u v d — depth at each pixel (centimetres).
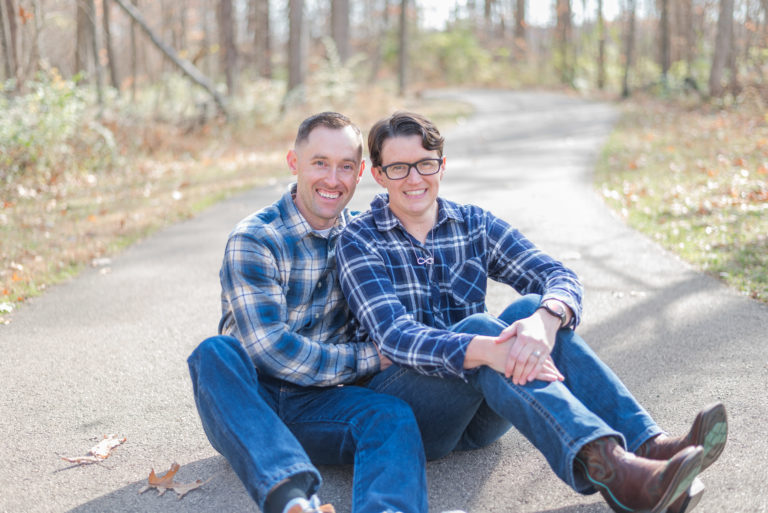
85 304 480
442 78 4003
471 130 1791
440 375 232
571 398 212
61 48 1992
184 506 240
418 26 4253
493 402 225
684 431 278
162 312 463
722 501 227
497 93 3425
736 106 1783
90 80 1602
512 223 687
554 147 1355
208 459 274
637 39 4359
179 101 1733
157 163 1173
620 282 492
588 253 571
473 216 272
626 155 1149
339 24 2717
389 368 251
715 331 388
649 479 190
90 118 1145
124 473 264
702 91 2391
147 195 883
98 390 342
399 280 256
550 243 605
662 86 2606
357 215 287
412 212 257
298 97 1988
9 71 1079
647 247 582
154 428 301
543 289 262
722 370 336
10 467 270
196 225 727
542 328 225
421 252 259
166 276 547
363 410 230
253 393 222
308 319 256
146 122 1409
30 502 245
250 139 1565
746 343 368
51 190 891
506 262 272
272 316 239
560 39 4003
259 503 206
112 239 653
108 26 1755
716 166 938
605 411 227
